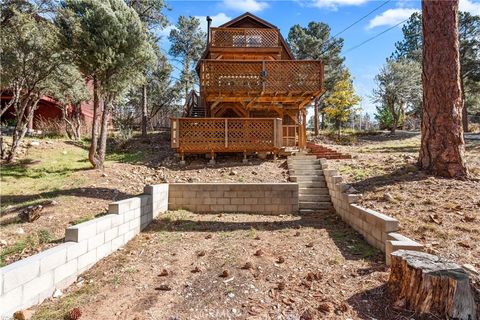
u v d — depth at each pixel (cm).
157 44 1711
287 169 1007
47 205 645
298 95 1359
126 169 1003
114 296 326
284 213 761
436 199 561
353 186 718
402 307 278
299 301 305
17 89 1102
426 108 720
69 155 1233
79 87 1340
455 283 256
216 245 492
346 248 469
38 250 461
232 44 1509
